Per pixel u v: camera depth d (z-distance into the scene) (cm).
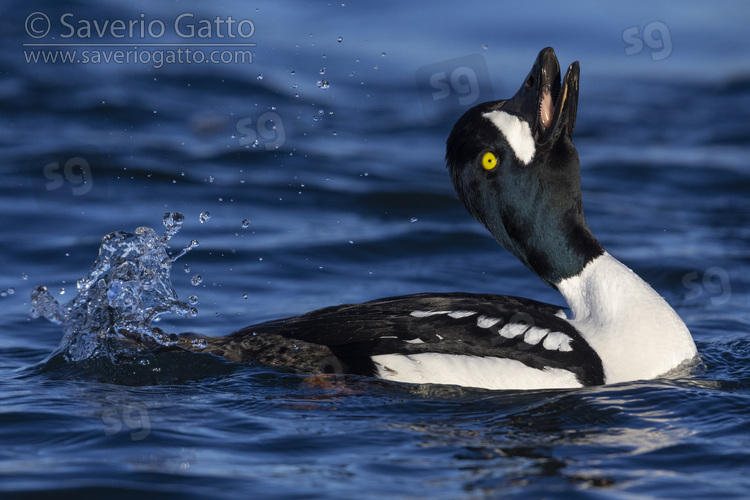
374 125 2088
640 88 2344
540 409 803
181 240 1423
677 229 1540
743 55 2469
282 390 844
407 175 1773
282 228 1506
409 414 793
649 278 1341
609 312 912
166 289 978
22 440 715
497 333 873
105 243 988
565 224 952
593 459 696
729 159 1889
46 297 991
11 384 861
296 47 2467
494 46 2433
